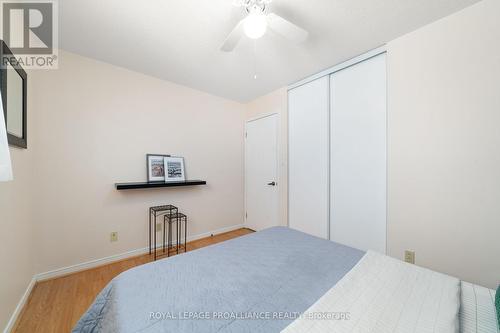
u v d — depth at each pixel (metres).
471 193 1.52
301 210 2.83
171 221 2.76
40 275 1.93
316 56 2.18
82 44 1.95
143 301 0.85
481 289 0.95
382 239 2.06
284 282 1.02
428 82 1.70
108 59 2.23
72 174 2.11
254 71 2.52
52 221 2.00
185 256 1.28
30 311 1.55
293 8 1.51
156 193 2.70
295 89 2.88
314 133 2.66
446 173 1.62
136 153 2.52
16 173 1.49
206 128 3.20
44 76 1.95
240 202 3.65
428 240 1.71
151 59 2.23
